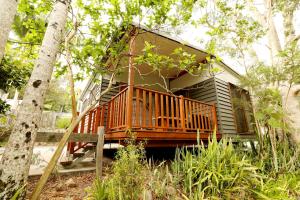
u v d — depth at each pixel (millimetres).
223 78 7504
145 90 4266
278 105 4215
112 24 3842
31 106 1990
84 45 3992
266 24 5984
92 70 4078
